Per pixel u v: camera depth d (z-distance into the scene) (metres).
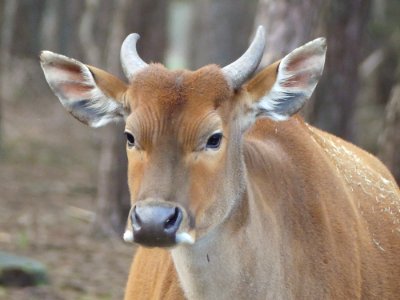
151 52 21.56
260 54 9.22
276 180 9.68
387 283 10.55
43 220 22.05
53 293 15.67
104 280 16.94
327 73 17.98
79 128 37.56
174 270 9.43
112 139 20.97
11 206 23.50
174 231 8.19
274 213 9.48
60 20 45.16
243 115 9.18
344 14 17.89
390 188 11.51
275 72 9.22
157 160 8.45
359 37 18.16
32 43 42.31
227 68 9.11
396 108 17.25
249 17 41.53
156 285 9.64
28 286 15.86
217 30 40.19
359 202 10.76
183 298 9.27
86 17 37.97
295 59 9.28
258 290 9.20
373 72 36.09
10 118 37.25
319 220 9.78
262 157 9.70
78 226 21.75
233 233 8.98
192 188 8.44
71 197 25.50
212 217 8.67
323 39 9.33
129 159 8.71
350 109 18.30
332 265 9.72
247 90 9.22
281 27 15.60
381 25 34.97
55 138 35.12
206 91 8.70
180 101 8.59
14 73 41.22
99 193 21.17
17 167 29.30
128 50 9.42
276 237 9.38
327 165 10.33
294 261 9.50
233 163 8.95
